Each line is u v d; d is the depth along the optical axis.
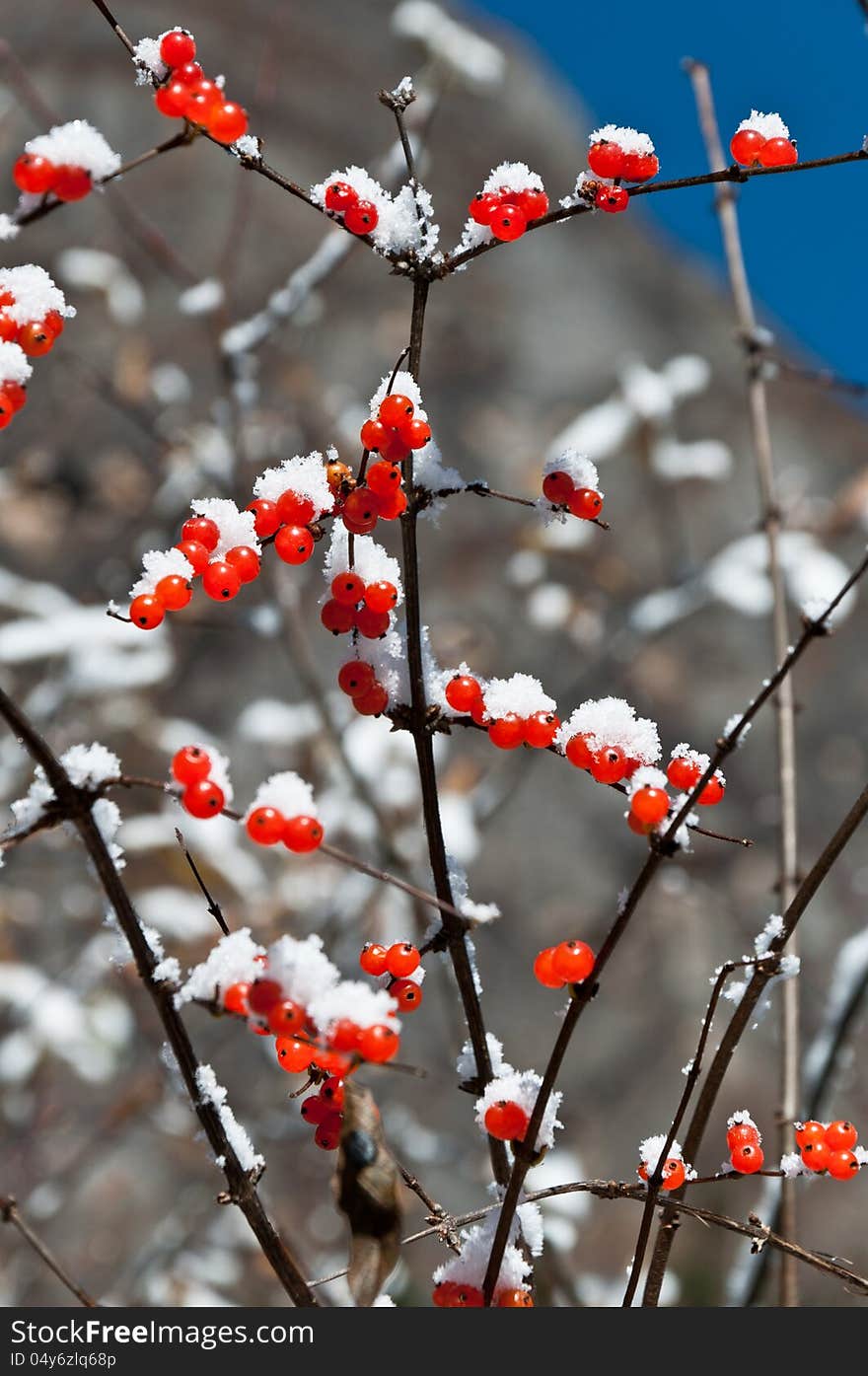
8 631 5.89
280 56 12.37
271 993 1.63
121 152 11.02
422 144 5.11
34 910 6.35
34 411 9.27
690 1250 5.74
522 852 8.92
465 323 11.91
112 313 7.46
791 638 5.91
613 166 1.92
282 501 1.96
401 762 5.54
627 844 9.16
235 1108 5.71
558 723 2.00
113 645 6.00
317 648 8.52
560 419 11.18
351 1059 1.66
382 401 1.91
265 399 7.52
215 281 5.41
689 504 10.37
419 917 5.01
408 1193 5.10
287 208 11.19
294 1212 5.91
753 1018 2.07
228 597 1.87
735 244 4.35
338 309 11.12
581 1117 7.46
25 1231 2.12
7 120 10.14
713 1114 7.30
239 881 5.45
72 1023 5.52
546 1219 4.07
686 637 10.27
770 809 8.48
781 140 1.93
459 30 5.65
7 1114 6.05
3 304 1.80
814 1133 2.00
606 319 12.62
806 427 12.24
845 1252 6.72
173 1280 4.96
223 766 1.68
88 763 1.69
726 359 12.80
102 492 8.88
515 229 1.92
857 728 9.98
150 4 12.23
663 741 9.35
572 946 1.75
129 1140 6.35
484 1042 2.12
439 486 2.02
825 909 8.71
